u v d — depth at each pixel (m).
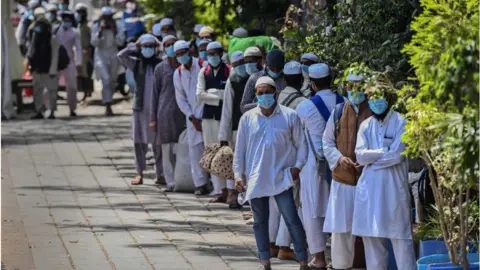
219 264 23.45
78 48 53.81
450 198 18.27
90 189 33.41
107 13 51.00
